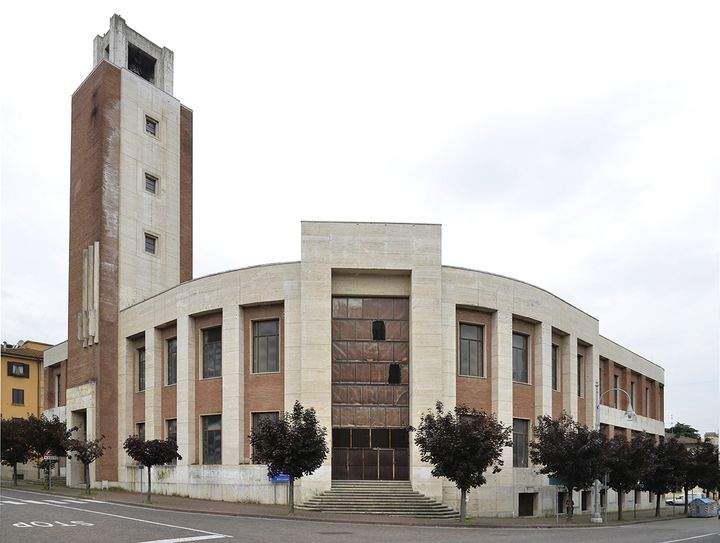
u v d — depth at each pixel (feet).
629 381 208.13
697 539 82.64
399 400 127.44
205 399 136.77
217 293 135.23
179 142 186.60
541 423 125.39
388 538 74.38
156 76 187.73
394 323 130.11
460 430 104.83
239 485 125.49
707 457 188.96
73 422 167.63
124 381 158.20
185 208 185.78
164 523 83.15
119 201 167.73
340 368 127.85
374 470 124.77
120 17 177.27
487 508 127.65
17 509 96.02
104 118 167.43
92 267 163.12
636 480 141.18
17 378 234.38
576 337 162.61
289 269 128.67
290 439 102.37
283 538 70.69
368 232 127.34
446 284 130.41
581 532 94.32
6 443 165.68
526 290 142.51
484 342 136.46
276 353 130.93
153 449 118.42
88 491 136.05
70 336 171.53
